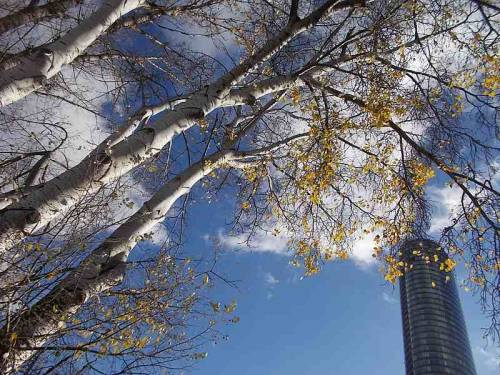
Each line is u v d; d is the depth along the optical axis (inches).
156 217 241.9
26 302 163.6
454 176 285.7
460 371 3181.6
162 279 203.9
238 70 279.4
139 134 225.9
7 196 207.0
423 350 3282.5
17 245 172.1
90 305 190.1
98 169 199.8
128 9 238.5
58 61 206.5
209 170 285.9
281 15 364.2
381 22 301.7
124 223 225.3
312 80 314.7
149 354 179.2
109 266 202.2
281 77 309.0
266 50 285.0
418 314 3427.7
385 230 322.7
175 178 263.7
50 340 170.9
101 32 227.1
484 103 288.7
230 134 326.0
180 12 341.1
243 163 336.2
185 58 364.2
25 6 266.1
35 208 183.3
